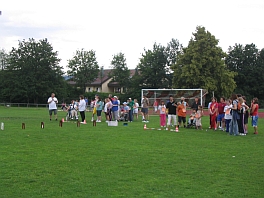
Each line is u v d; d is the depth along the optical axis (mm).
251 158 11555
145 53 82250
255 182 8562
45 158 11211
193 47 65875
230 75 66188
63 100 76312
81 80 84938
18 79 76000
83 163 10500
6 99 79062
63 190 7777
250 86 83000
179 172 9500
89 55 85625
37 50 76375
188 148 13570
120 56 85500
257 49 85188
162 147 13727
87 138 16297
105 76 105438
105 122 26875
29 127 21672
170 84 81875
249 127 24344
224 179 8820
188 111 42812
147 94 44344
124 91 87750
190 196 7414
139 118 34188
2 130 19625
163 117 22578
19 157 11328
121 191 7723
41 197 7301
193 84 65188
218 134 19141
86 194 7492
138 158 11328
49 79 78250
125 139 16062
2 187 7977
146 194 7520
